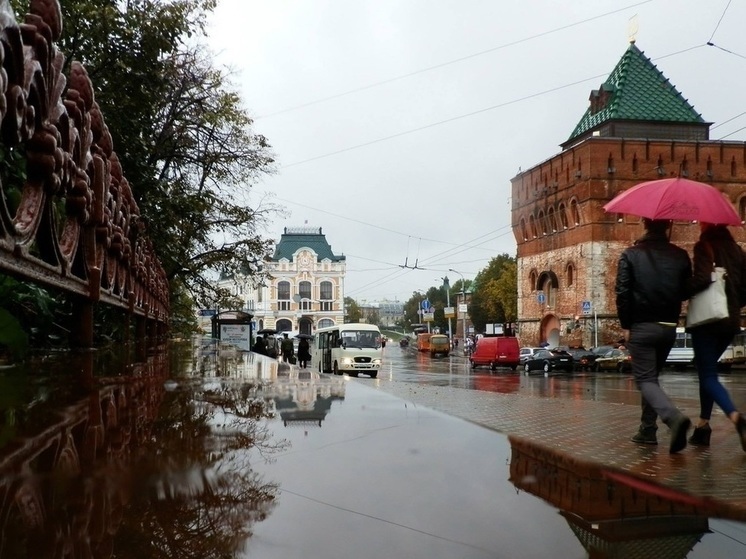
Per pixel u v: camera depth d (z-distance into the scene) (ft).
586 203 133.59
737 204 134.51
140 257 21.53
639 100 146.92
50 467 2.97
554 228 148.77
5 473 2.87
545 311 151.43
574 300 138.72
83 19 30.42
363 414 4.98
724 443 16.40
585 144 134.62
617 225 132.87
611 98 151.33
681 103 147.95
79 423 4.47
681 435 13.14
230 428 4.24
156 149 43.21
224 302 70.59
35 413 4.98
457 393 52.03
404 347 304.91
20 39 5.86
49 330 14.20
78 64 10.56
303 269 311.88
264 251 66.18
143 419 4.67
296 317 309.22
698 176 134.00
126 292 18.16
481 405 35.81
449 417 4.79
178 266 55.11
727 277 14.11
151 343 23.15
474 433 4.07
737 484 11.01
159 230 37.93
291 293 310.65
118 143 32.55
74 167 9.66
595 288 132.36
